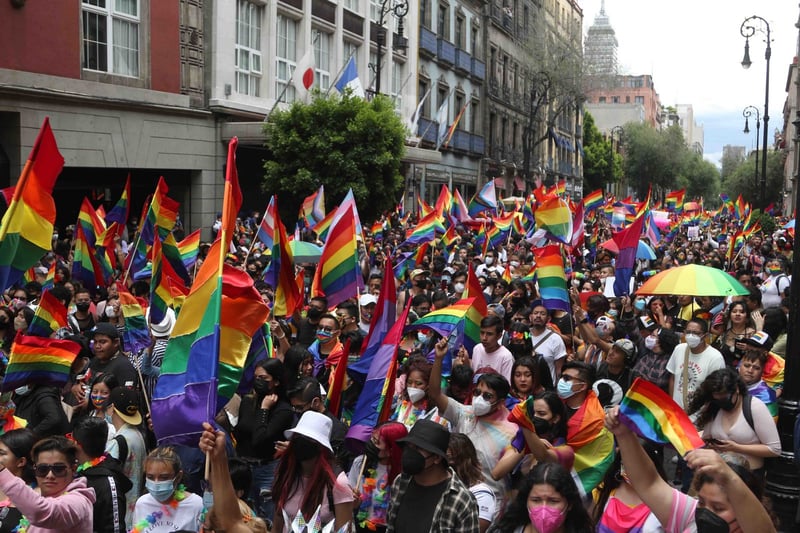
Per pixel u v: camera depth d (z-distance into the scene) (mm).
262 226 11977
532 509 4008
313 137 23609
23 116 19281
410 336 9125
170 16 23719
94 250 12320
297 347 7121
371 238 20859
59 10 20094
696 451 3453
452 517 4484
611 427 3979
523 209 25000
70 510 4555
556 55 52719
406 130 26641
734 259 20062
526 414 5434
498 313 10562
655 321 10562
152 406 5121
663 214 28828
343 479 5062
